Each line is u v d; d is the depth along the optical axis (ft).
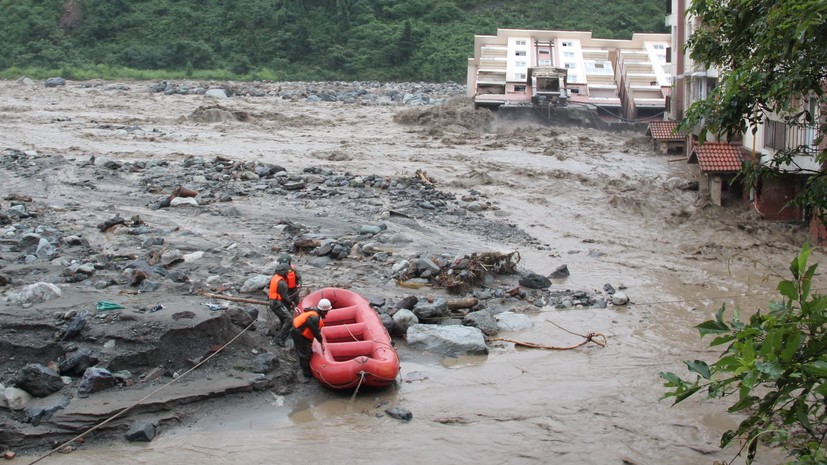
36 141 96.63
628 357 40.98
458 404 35.63
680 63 103.09
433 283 50.21
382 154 94.43
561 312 47.70
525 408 35.27
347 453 31.17
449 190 77.36
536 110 117.80
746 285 52.60
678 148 96.73
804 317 20.71
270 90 173.58
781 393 20.38
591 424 33.76
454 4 251.39
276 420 33.96
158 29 234.58
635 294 50.83
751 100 32.71
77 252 50.88
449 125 115.44
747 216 67.67
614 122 118.21
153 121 117.80
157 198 67.36
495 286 51.16
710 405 35.42
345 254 54.13
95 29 229.45
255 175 76.23
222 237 56.75
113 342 36.06
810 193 33.40
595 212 70.85
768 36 29.94
